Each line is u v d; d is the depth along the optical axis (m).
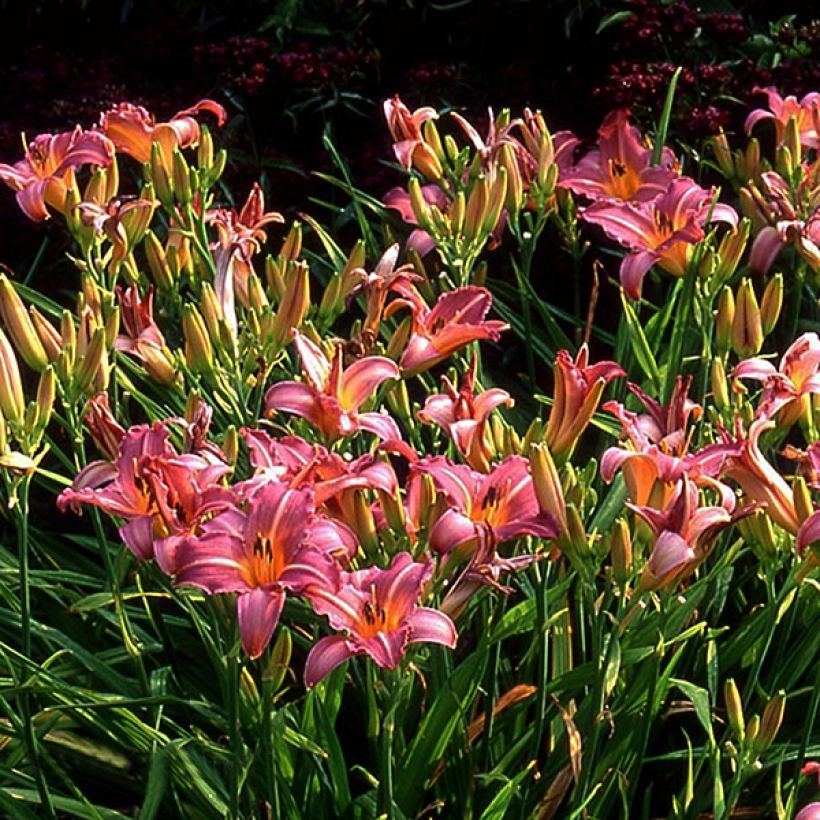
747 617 3.08
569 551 2.69
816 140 3.39
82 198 3.20
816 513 2.66
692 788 2.89
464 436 2.74
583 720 2.91
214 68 3.99
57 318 3.50
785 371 2.88
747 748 2.72
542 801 2.86
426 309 2.94
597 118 4.12
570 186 3.27
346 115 4.23
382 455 2.71
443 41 4.41
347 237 4.00
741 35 3.86
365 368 2.79
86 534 3.63
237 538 2.58
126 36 4.41
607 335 3.59
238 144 4.07
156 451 2.66
